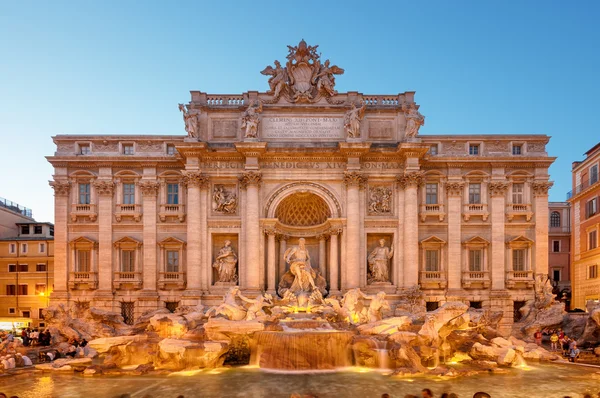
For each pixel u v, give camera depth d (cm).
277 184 5019
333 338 3412
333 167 5022
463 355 3688
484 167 5175
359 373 3189
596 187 5884
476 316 4112
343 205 4978
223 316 3884
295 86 5128
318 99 5116
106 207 5131
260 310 4088
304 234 5284
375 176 5022
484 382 2933
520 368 3356
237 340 3538
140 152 5219
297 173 5003
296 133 5088
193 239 4875
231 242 5091
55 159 5112
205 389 2783
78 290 5091
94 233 5147
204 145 4850
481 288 5062
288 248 5147
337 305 4275
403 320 3788
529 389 2761
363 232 4991
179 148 4856
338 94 5119
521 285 5075
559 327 4597
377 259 4978
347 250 4894
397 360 3275
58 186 5134
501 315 4706
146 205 5125
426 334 3506
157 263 5081
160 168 5188
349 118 4950
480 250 5138
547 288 4984
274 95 5088
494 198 5141
